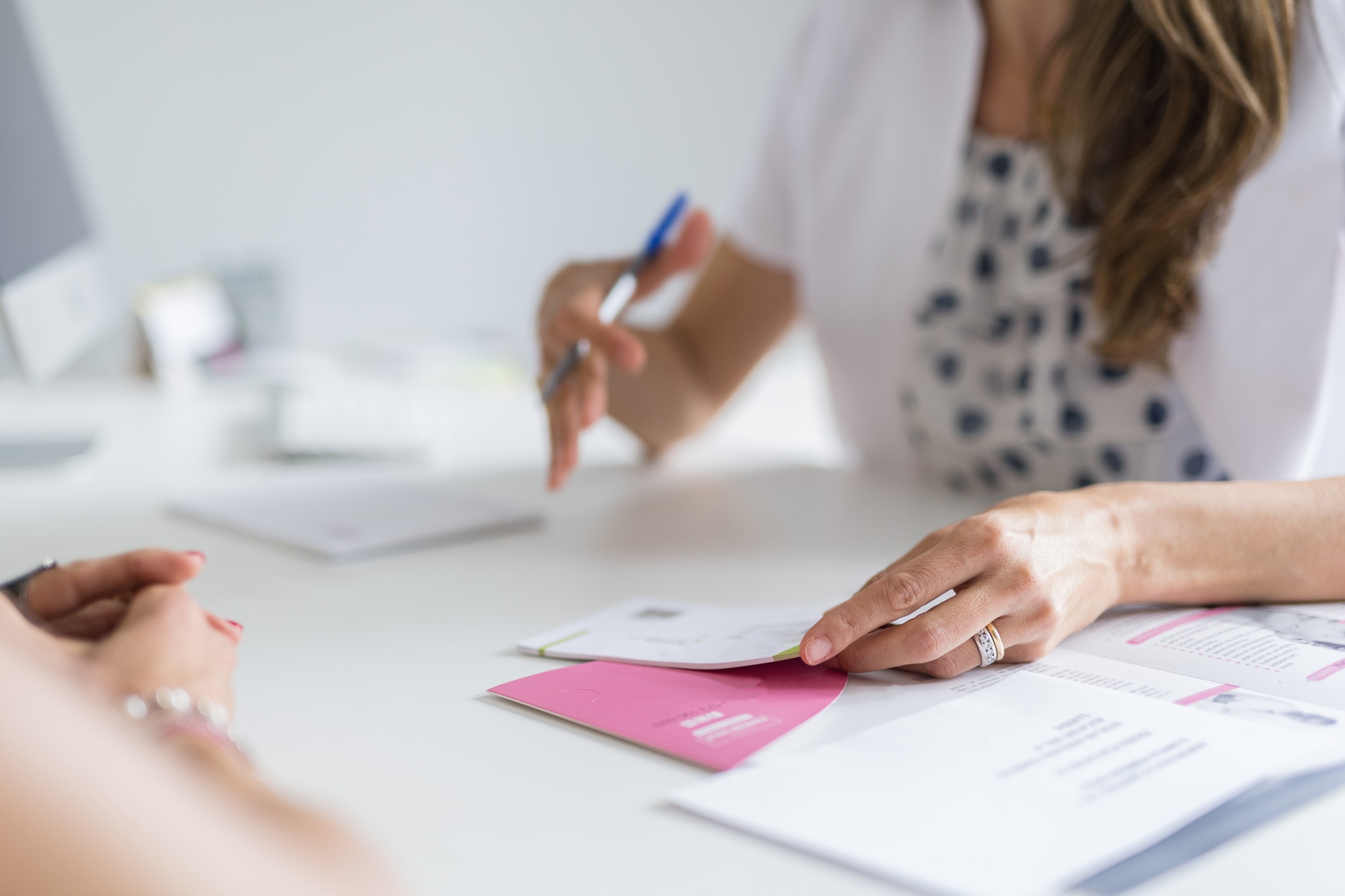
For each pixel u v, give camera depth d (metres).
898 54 1.02
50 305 1.06
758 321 1.22
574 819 0.40
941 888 0.33
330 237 1.75
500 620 0.63
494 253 1.83
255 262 1.67
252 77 1.66
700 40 1.88
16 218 1.03
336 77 1.70
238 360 1.62
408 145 1.76
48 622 0.47
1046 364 0.90
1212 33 0.73
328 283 1.76
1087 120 0.82
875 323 1.07
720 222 1.95
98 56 1.58
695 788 0.40
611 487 0.99
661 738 0.45
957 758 0.41
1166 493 0.61
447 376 1.59
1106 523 0.58
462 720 0.49
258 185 1.69
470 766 0.44
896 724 0.45
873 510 0.89
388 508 0.89
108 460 1.12
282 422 1.18
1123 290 0.81
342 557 0.76
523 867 0.36
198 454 1.14
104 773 0.21
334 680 0.54
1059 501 0.58
